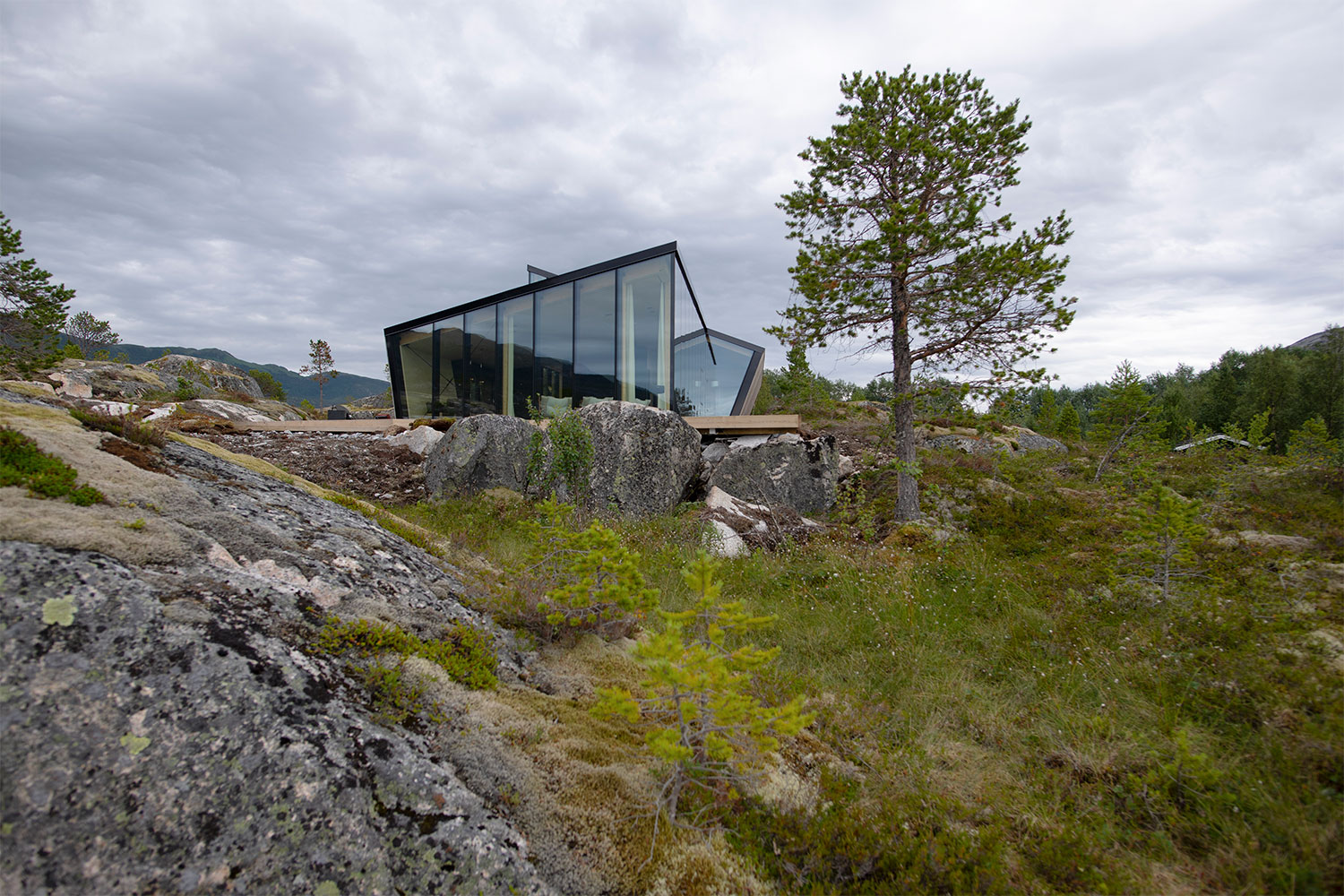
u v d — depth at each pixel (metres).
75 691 2.16
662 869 2.74
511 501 10.60
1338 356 31.39
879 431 12.88
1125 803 3.78
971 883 2.97
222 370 37.78
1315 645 4.98
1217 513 9.76
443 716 3.18
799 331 11.62
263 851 2.09
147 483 3.90
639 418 12.01
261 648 2.83
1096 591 7.02
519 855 2.56
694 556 8.84
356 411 37.84
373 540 4.90
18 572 2.45
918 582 7.95
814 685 5.29
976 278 10.16
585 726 3.62
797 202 11.25
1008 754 4.44
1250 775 3.79
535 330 16.31
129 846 1.90
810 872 2.94
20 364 13.30
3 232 12.25
